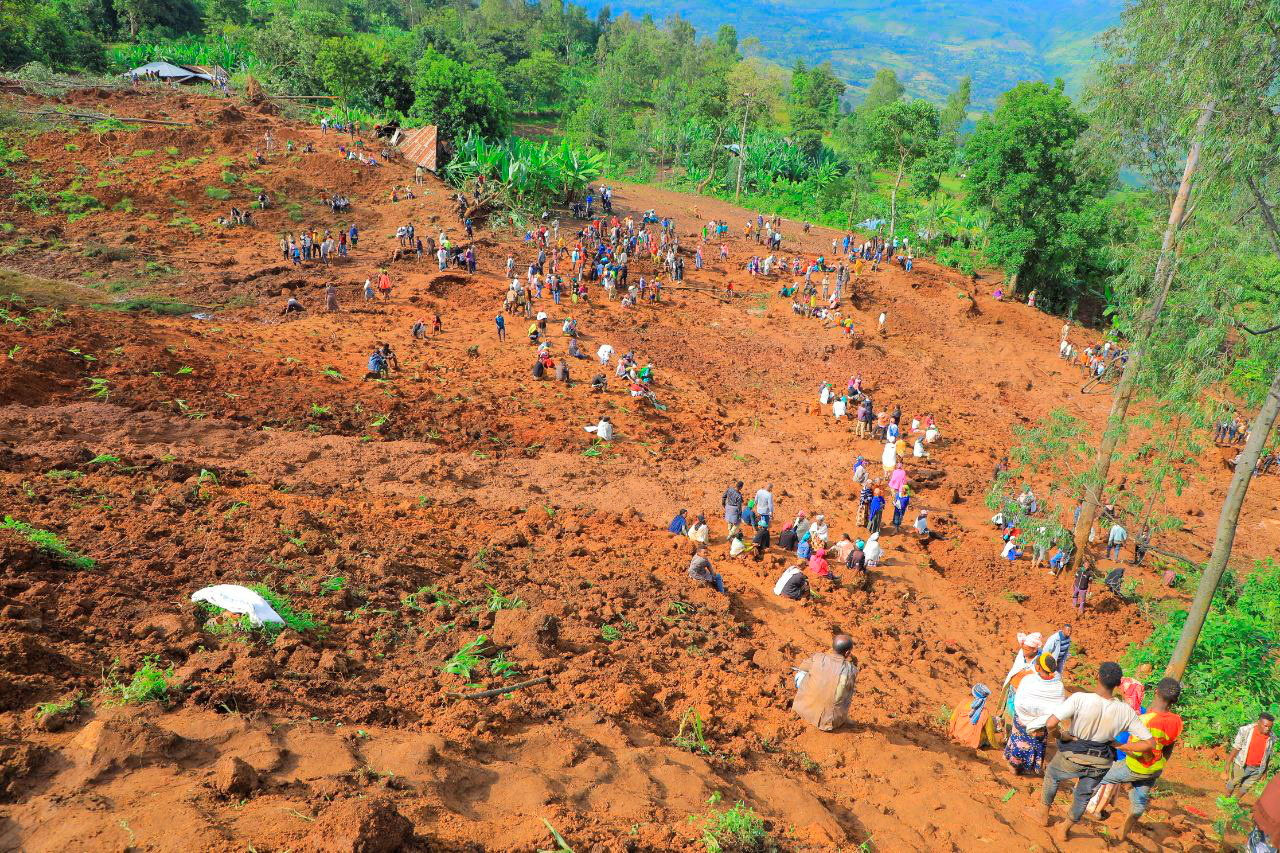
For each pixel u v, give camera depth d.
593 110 100.50
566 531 15.60
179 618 7.57
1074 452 18.31
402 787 5.63
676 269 41.16
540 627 9.38
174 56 78.31
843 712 9.09
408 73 70.31
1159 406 14.93
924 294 46.25
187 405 17.97
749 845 6.01
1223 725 11.32
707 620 12.27
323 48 68.38
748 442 25.14
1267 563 16.81
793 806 7.10
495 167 47.66
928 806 7.65
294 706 6.65
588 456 21.12
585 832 5.57
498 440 20.75
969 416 31.38
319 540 10.79
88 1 95.19
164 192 38.19
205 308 27.52
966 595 16.91
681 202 66.56
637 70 132.50
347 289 31.62
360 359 24.44
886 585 16.56
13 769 4.94
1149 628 16.27
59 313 20.19
